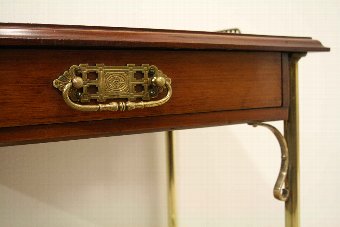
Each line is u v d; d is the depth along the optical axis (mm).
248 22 1021
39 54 410
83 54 433
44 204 809
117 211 884
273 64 582
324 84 1140
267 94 578
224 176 1019
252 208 1063
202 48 489
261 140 1062
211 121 524
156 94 479
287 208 651
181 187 965
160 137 929
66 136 432
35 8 775
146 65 469
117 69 452
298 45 581
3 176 771
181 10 934
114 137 874
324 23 1135
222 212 1022
